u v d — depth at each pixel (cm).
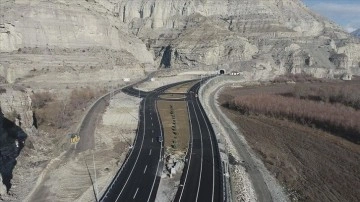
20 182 7600
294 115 13575
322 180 8862
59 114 11856
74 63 16012
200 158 8825
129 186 7338
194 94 16350
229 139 11438
